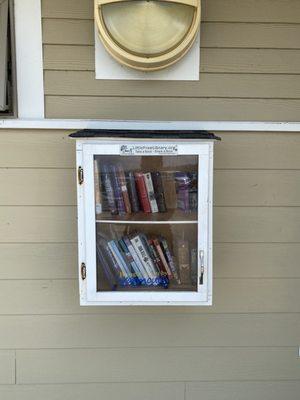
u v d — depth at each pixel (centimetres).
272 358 218
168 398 218
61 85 202
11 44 198
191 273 190
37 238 208
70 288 211
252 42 202
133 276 191
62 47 200
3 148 203
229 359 217
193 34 188
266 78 204
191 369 217
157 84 203
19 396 216
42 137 203
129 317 214
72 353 214
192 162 182
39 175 205
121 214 188
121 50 189
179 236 189
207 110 205
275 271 214
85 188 180
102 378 216
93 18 199
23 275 210
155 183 187
